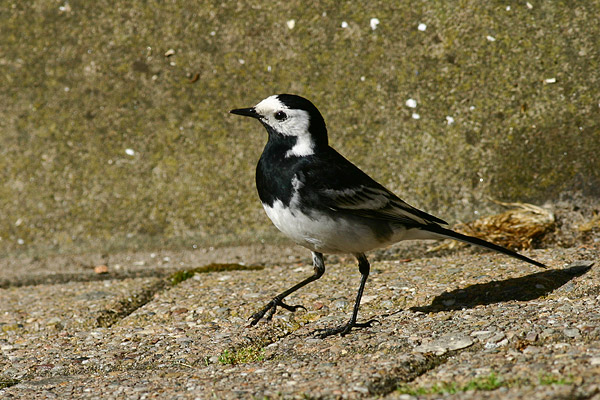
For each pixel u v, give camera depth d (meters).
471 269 9.52
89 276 11.26
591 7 11.41
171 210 11.92
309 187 8.09
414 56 11.83
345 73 12.01
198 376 7.10
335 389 6.19
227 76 12.31
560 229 10.58
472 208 11.16
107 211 12.01
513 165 11.14
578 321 7.24
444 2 11.86
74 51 12.69
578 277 8.71
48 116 12.48
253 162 11.91
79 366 7.83
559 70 11.32
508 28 11.61
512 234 10.56
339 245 8.33
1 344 8.66
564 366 5.97
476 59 11.62
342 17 12.15
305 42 12.22
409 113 11.66
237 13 12.47
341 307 8.90
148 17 12.66
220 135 12.10
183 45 12.51
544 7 11.58
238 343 8.07
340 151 11.74
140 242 11.85
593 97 11.08
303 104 8.35
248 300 9.37
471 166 11.27
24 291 10.59
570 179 10.91
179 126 12.23
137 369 7.63
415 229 8.52
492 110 11.40
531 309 7.83
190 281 10.41
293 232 8.37
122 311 9.62
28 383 7.31
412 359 6.77
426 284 9.20
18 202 12.16
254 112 8.47
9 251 11.96
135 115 12.34
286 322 8.65
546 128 11.14
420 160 11.47
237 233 11.70
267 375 6.85
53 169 12.26
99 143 12.30
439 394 5.77
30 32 12.86
